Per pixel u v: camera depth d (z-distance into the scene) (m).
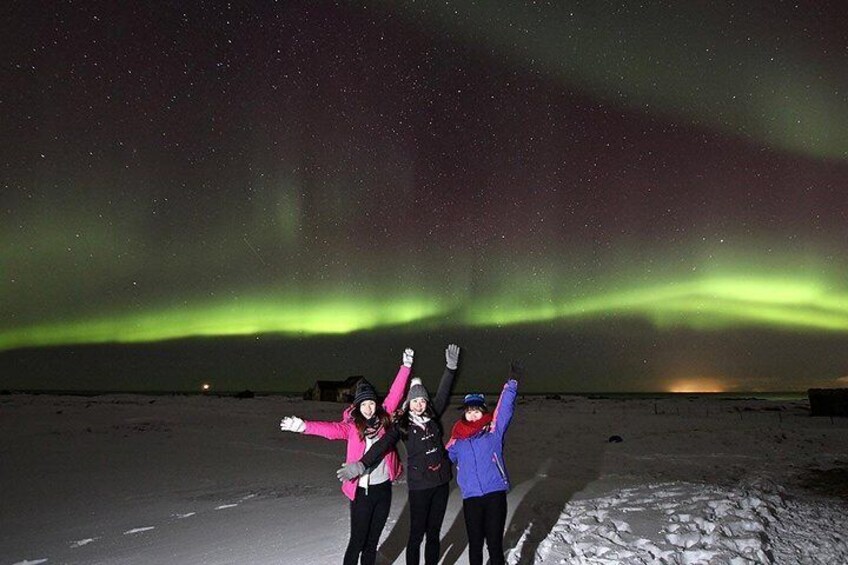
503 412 4.50
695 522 6.48
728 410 33.00
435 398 4.62
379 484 4.29
